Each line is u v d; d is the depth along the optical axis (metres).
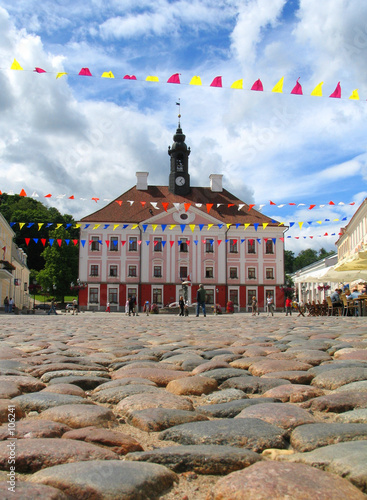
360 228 44.81
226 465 2.18
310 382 4.30
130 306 40.31
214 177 63.44
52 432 2.62
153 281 58.28
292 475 1.92
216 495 1.87
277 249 60.03
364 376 4.10
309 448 2.39
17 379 4.29
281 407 3.08
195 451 2.26
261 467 2.01
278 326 13.87
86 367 5.11
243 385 4.08
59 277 69.31
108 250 58.41
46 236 81.38
